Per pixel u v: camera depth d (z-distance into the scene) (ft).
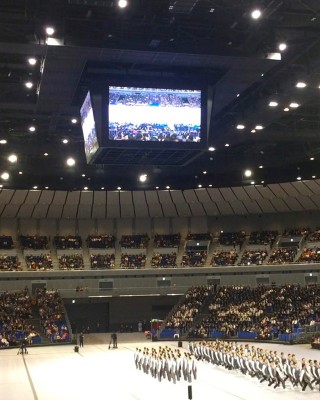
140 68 98.84
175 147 96.22
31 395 105.91
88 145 103.19
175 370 115.55
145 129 95.30
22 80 111.55
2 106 122.11
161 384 114.01
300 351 162.91
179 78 98.63
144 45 91.25
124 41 90.53
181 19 89.56
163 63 96.73
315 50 101.91
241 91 109.91
